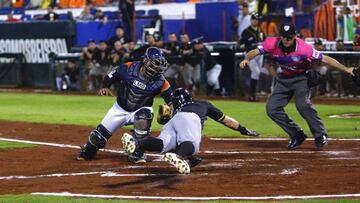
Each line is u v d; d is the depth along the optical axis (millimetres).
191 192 22922
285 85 33219
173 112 25750
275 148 33438
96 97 63906
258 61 57000
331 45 55031
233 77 61219
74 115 49188
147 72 28016
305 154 31266
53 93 69750
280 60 32656
